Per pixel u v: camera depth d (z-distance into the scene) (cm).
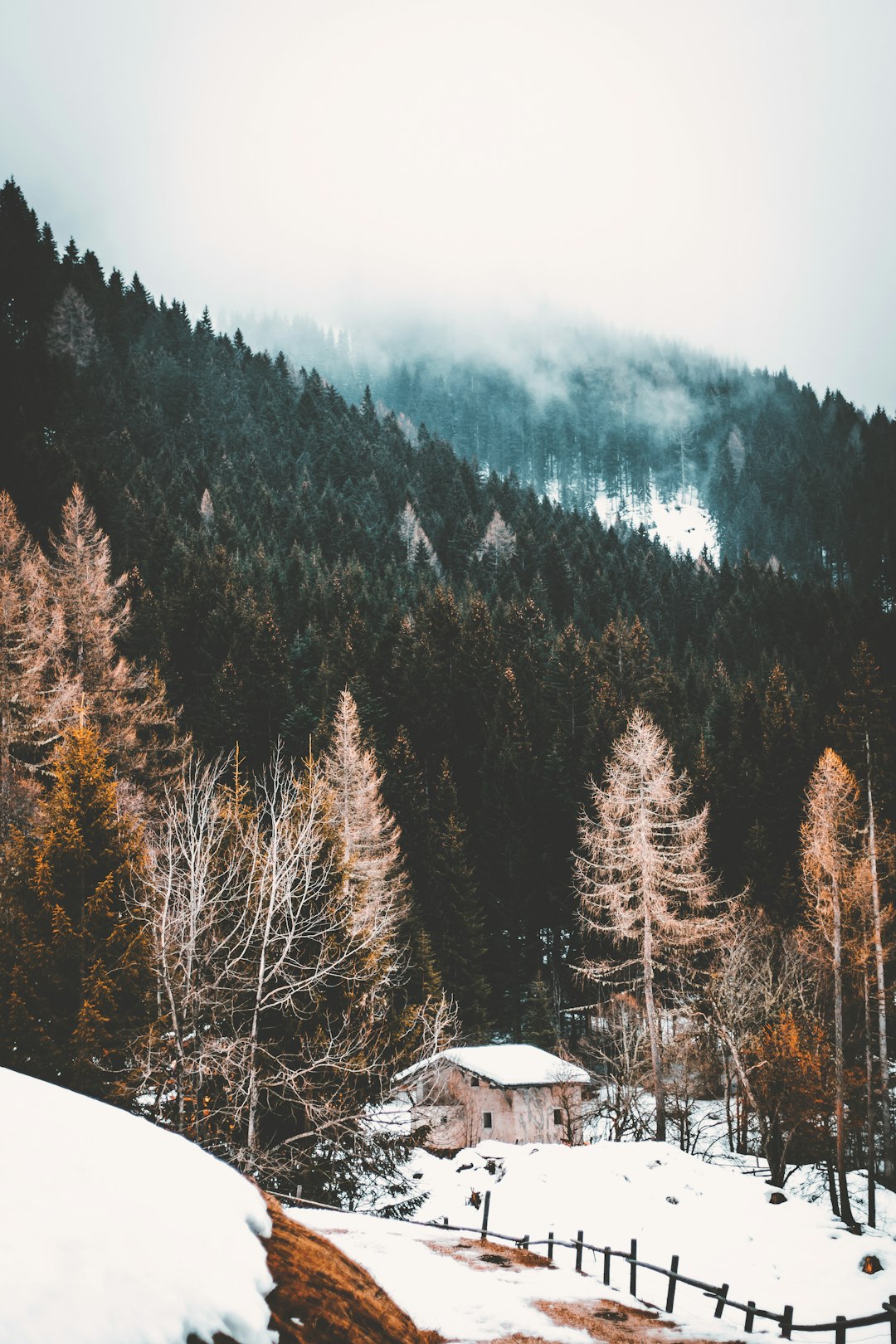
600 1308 1062
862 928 2734
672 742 6272
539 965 5191
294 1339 548
